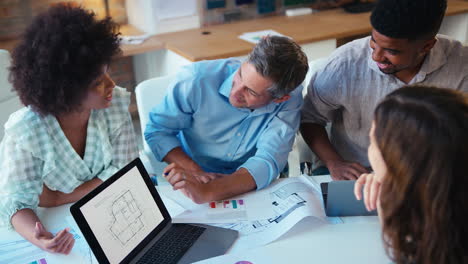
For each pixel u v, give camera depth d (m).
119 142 1.41
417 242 0.74
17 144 1.23
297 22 3.27
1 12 2.92
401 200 0.72
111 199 1.07
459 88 1.50
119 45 1.22
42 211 1.28
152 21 3.10
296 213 1.22
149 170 1.63
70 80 1.12
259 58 1.28
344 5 3.60
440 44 1.45
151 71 3.34
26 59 1.12
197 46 2.82
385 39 1.28
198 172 1.40
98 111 1.34
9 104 1.71
